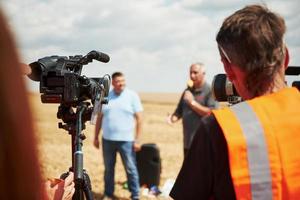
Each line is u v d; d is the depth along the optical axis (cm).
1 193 80
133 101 888
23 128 82
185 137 835
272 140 179
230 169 175
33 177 83
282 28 196
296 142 180
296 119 183
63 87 326
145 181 970
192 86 829
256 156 177
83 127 339
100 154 1559
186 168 193
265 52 193
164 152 1708
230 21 199
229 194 183
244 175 175
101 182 1088
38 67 328
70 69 342
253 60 194
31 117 83
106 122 887
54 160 1345
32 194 83
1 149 80
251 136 179
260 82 196
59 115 334
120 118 880
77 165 303
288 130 181
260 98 192
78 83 326
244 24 194
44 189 91
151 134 2609
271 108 187
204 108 809
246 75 197
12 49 83
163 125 3238
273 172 176
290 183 176
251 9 198
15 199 81
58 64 330
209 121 188
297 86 249
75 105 330
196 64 819
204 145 186
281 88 197
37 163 84
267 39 192
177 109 864
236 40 195
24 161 82
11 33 83
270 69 195
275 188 175
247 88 200
